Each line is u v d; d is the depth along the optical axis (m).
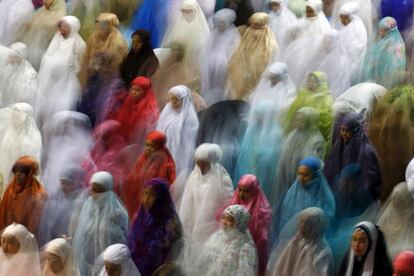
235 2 19.94
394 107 15.54
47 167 16.48
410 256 12.77
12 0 20.86
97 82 18.47
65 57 19.23
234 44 19.03
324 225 13.90
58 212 15.32
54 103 18.66
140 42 18.77
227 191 15.16
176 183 15.48
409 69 18.41
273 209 14.99
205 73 18.91
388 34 18.66
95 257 14.63
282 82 17.25
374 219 14.54
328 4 20.41
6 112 17.19
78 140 16.84
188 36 19.22
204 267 14.05
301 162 14.80
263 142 15.95
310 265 13.77
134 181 15.73
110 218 14.75
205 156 15.19
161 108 18.28
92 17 20.50
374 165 14.97
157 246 14.26
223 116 16.69
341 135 15.27
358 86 16.72
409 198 14.10
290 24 19.67
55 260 14.06
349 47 19.09
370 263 13.18
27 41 20.38
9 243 14.40
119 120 17.38
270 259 14.16
